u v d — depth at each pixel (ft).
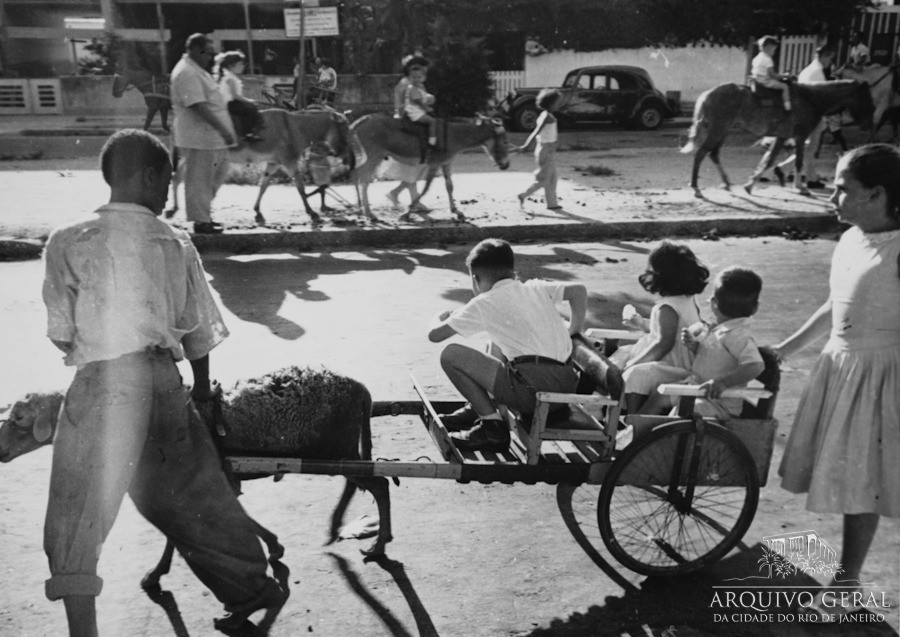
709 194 40.73
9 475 14.05
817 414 10.68
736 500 13.80
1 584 11.14
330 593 11.18
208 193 30.76
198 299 9.60
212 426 10.33
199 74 29.01
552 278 27.25
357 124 33.63
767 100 39.14
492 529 12.87
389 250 31.32
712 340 11.99
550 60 75.20
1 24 62.85
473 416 13.21
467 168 50.52
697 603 11.15
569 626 10.61
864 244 10.09
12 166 47.03
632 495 14.03
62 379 18.07
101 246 8.68
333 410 11.20
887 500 10.04
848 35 73.92
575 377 12.33
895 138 59.57
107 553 11.99
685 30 74.33
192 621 10.53
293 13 51.65
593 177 46.39
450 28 68.44
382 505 11.79
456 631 10.46
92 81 65.41
